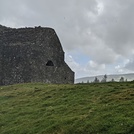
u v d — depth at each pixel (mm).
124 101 23656
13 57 54281
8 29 59375
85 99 27297
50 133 21250
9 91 40500
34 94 35438
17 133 22984
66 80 56125
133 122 18672
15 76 52656
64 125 21594
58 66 55500
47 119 24016
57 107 26938
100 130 19172
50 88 36750
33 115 26500
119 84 31547
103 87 30656
